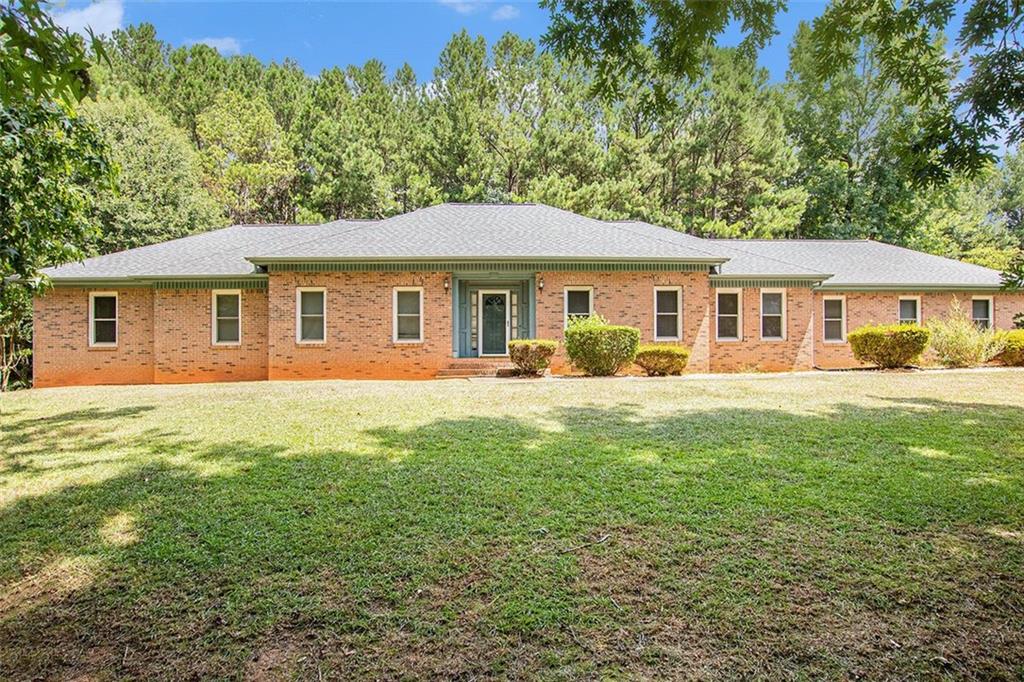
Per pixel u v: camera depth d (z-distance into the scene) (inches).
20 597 118.2
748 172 1067.3
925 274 704.4
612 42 158.7
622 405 337.7
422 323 573.3
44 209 238.2
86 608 114.0
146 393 428.8
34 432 272.8
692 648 99.7
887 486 178.4
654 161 1083.3
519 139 1161.4
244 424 284.5
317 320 577.3
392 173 1273.4
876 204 1022.4
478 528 149.7
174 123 1290.6
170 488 182.2
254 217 1291.8
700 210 1110.4
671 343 595.5
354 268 568.1
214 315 593.9
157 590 120.4
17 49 94.2
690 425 272.7
